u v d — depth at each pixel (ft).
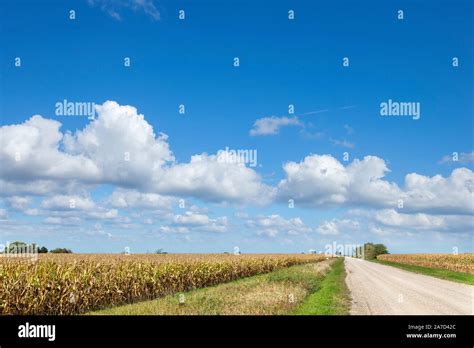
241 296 69.87
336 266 219.20
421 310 61.52
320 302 68.23
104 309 72.43
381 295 80.23
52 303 66.28
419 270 187.52
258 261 157.48
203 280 110.73
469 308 64.13
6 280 62.23
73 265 75.31
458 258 214.90
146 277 88.53
